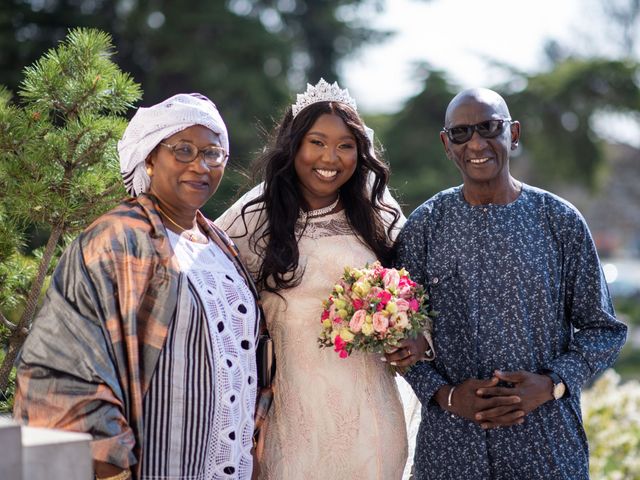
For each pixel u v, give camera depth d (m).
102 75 4.09
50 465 2.52
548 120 30.70
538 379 3.55
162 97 22.11
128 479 3.01
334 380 3.80
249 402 3.40
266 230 3.94
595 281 3.69
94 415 2.98
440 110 28.47
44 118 4.04
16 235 4.08
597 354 3.64
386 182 4.07
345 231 4.01
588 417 6.33
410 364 3.63
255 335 3.52
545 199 3.76
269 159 3.95
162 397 3.14
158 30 21.62
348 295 3.62
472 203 3.79
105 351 3.05
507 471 3.67
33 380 3.03
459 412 3.62
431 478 3.76
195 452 3.18
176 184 3.35
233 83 21.48
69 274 3.13
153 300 3.16
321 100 3.96
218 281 3.38
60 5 21.25
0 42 19.03
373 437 3.81
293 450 3.79
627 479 6.10
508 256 3.69
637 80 30.25
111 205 3.98
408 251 3.89
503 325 3.67
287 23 26.11
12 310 4.24
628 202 42.41
